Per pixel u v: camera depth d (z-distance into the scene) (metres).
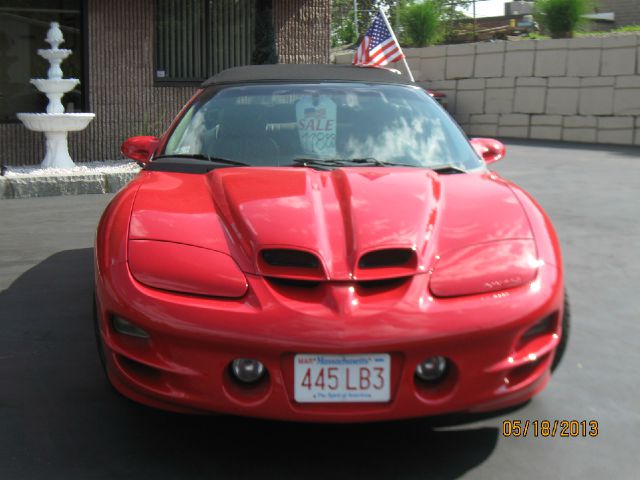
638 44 15.06
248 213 2.86
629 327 4.23
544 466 2.69
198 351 2.48
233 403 2.47
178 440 2.86
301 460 2.71
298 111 3.85
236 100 3.95
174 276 2.61
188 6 11.62
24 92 10.89
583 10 17.48
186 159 3.60
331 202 2.97
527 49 17.20
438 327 2.46
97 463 2.68
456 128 3.96
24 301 4.61
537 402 3.22
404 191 3.06
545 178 10.30
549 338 2.73
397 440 2.86
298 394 2.45
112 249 2.77
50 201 8.36
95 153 11.12
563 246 6.23
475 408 2.55
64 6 10.87
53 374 3.48
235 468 2.66
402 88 4.16
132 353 2.60
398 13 21.45
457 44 19.97
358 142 3.69
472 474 2.63
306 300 2.50
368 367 2.44
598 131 15.98
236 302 2.51
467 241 2.78
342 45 27.98
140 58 11.24
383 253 2.65
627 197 8.70
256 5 10.84
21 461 2.69
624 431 2.96
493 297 2.57
